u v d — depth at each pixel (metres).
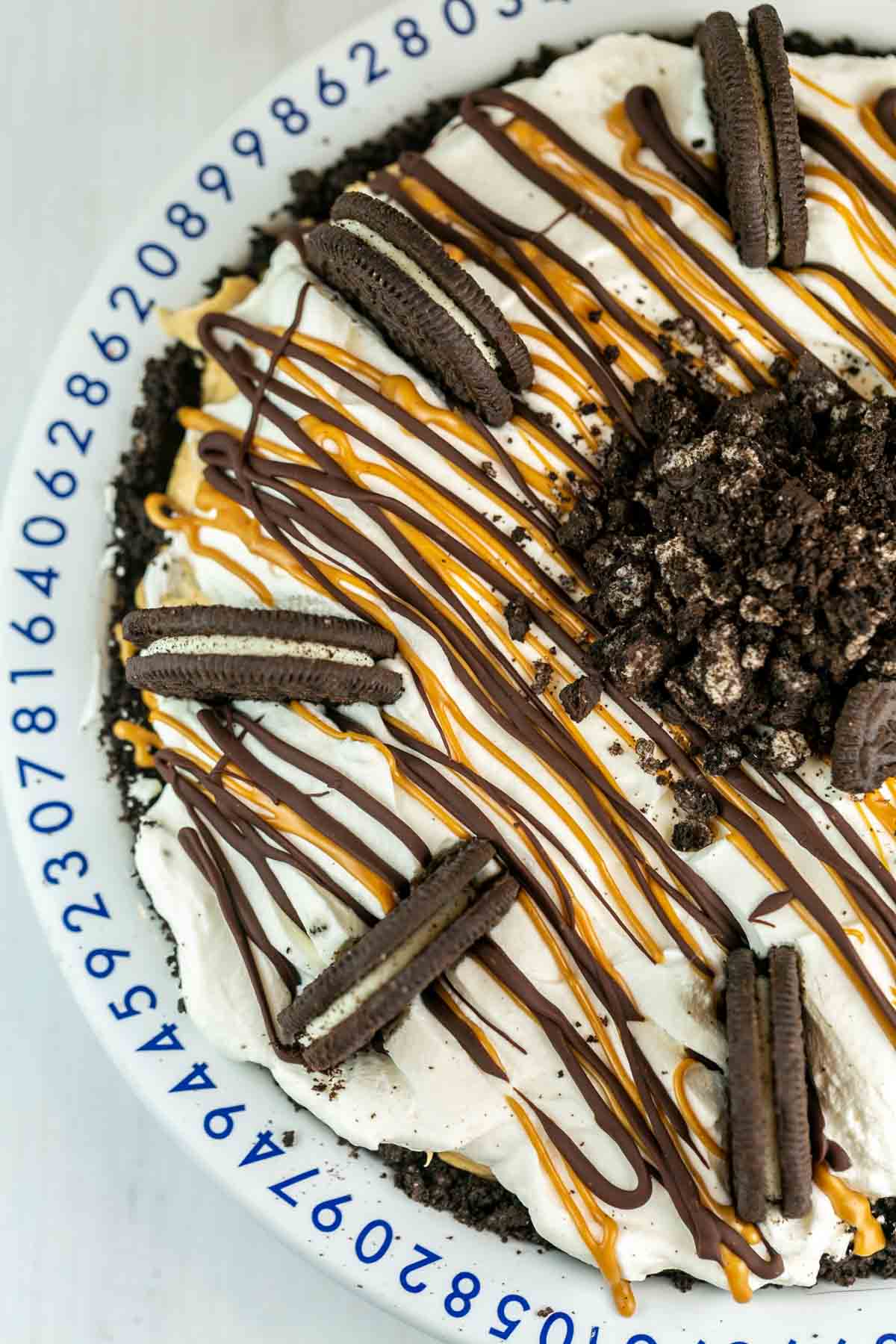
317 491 0.38
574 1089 0.37
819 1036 0.36
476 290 0.36
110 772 0.39
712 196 0.38
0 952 0.44
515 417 0.38
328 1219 0.38
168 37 0.45
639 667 0.36
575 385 0.38
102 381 0.39
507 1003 0.37
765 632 0.35
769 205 0.37
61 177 0.45
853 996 0.36
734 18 0.38
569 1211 0.37
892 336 0.38
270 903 0.38
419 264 0.36
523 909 0.37
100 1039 0.39
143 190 0.45
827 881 0.37
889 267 0.38
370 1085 0.37
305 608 0.38
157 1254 0.43
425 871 0.37
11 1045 0.44
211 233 0.39
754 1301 0.38
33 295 0.45
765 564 0.35
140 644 0.37
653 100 0.39
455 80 0.39
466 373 0.36
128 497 0.39
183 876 0.38
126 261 0.39
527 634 0.37
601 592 0.37
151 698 0.39
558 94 0.38
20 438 0.40
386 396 0.37
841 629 0.35
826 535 0.35
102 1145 0.44
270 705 0.38
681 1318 0.38
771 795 0.37
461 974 0.37
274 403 0.38
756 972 0.36
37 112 0.45
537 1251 0.38
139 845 0.38
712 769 0.37
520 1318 0.38
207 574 0.38
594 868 0.37
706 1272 0.37
